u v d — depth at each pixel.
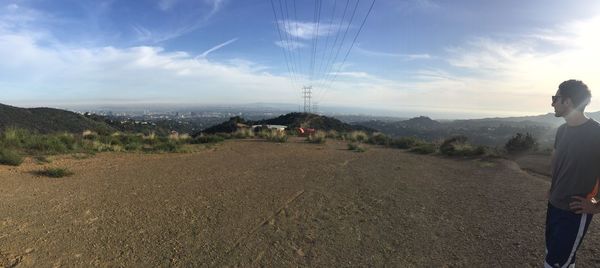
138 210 7.17
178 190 8.99
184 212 7.16
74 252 5.13
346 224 6.70
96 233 5.87
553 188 3.67
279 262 5.04
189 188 9.27
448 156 17.80
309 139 26.02
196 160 14.64
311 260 5.12
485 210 7.63
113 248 5.32
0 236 5.55
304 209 7.63
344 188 9.76
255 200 8.26
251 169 12.62
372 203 8.21
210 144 21.91
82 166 11.80
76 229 6.00
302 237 6.00
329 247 5.59
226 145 21.61
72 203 7.45
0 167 10.45
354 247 5.61
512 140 19.52
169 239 5.74
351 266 4.96
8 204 7.16
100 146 16.42
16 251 5.06
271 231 6.25
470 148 18.73
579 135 3.46
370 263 5.05
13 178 9.34
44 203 7.36
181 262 4.96
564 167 3.55
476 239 5.93
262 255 5.26
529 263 4.99
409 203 8.23
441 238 6.00
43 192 8.20
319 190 9.45
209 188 9.35
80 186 8.97
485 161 15.66
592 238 5.73
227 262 5.00
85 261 4.88
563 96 3.51
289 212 7.39
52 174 10.04
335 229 6.41
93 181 9.62
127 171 11.37
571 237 3.49
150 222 6.50
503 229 6.39
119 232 5.95
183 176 10.90
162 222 6.52
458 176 11.84
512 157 16.83
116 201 7.75
